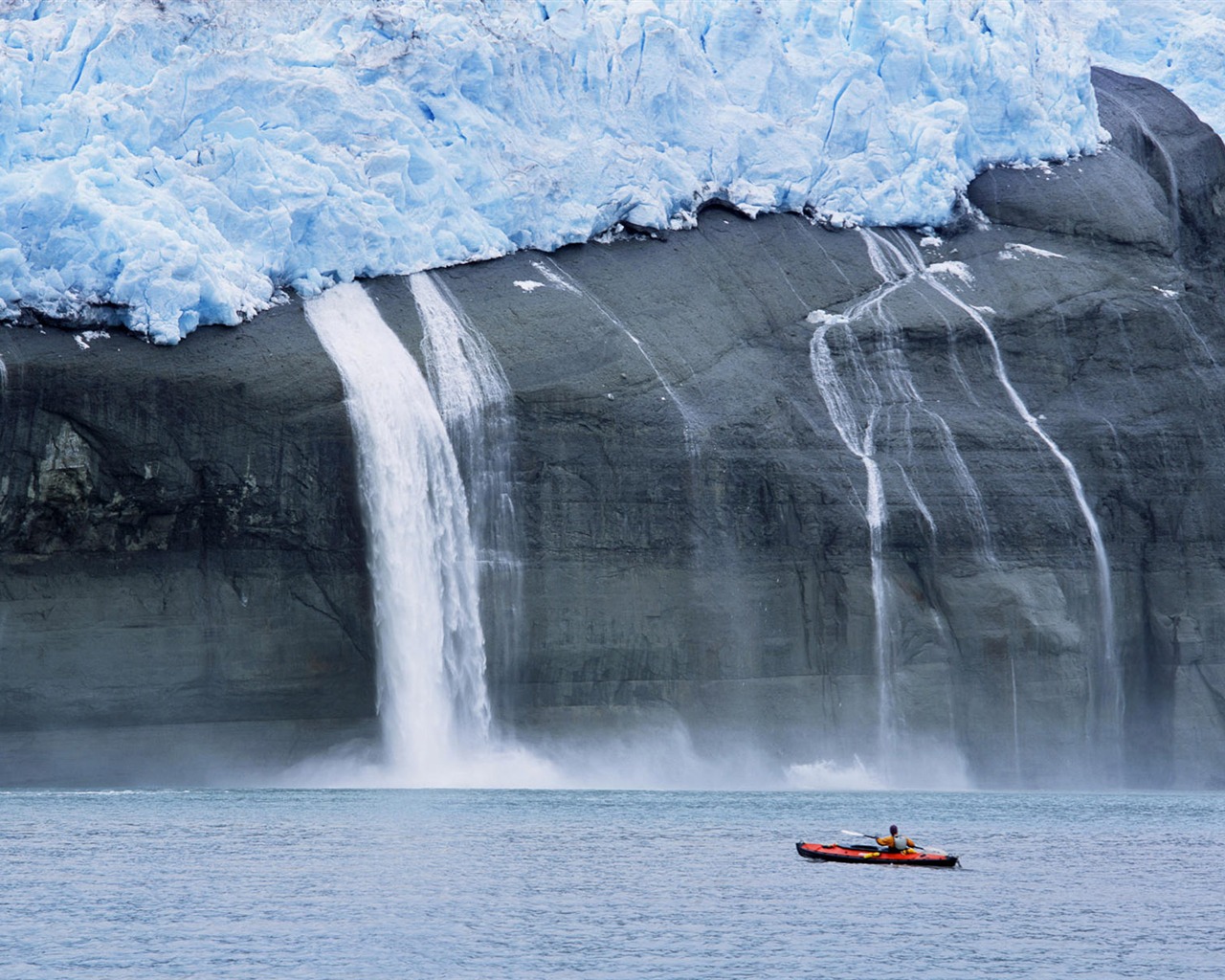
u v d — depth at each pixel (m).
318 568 91.56
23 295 89.56
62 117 93.12
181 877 58.94
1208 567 108.44
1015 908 56.44
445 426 94.81
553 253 105.81
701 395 101.62
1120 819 82.56
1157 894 59.53
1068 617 104.19
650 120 110.88
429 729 93.00
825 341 107.38
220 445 89.88
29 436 87.56
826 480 101.50
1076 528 105.56
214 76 97.50
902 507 102.06
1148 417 110.19
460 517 94.50
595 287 104.31
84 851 64.38
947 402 107.56
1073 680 103.06
